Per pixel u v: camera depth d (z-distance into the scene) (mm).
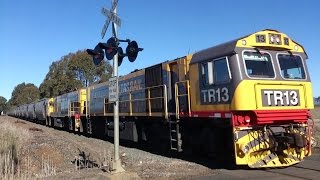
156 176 10586
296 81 12062
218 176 10336
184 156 14695
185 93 13891
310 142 12023
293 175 10156
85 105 29844
